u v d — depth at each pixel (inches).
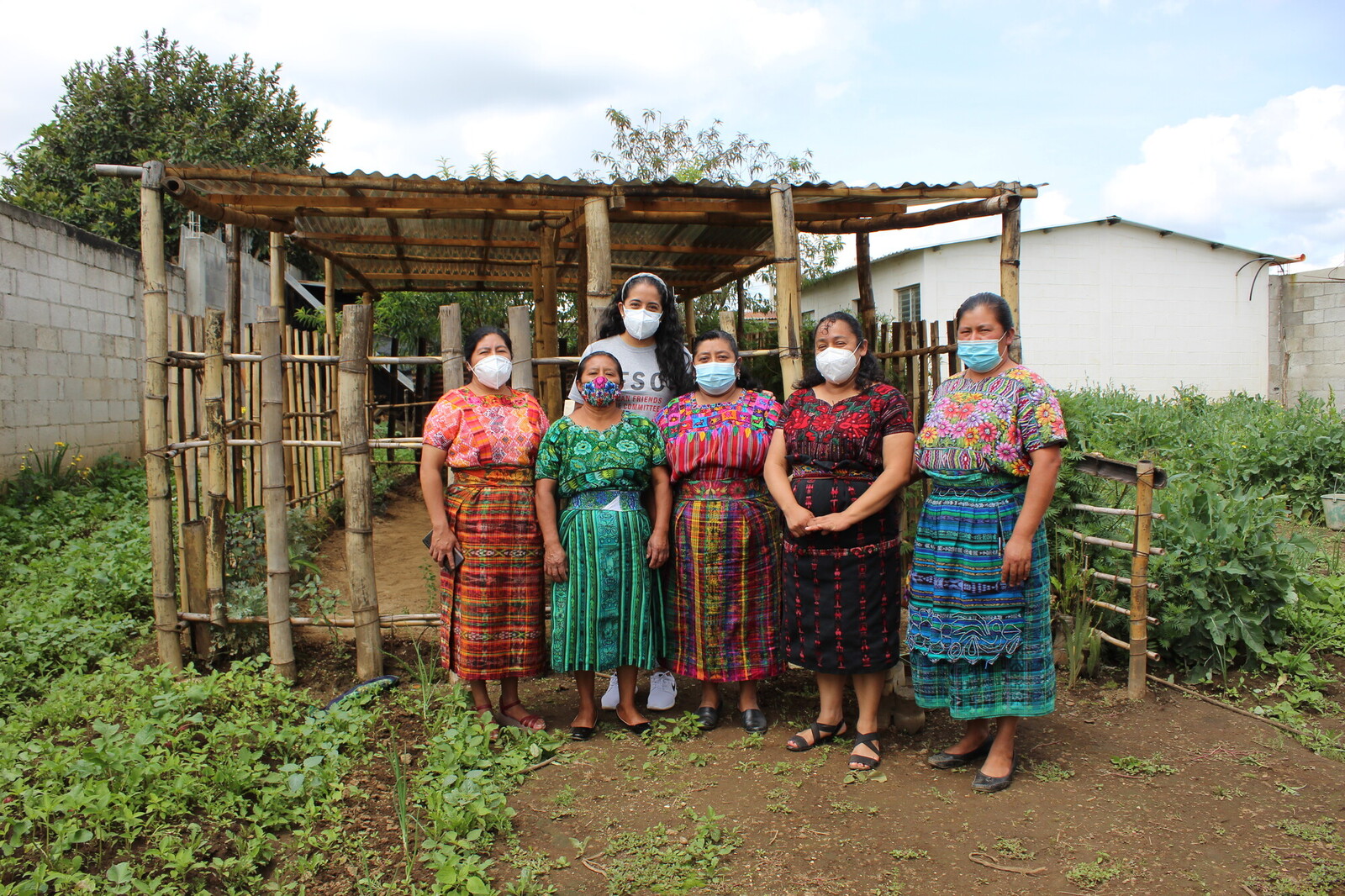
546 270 260.5
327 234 260.7
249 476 227.0
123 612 183.3
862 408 122.0
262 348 150.9
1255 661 159.6
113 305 365.7
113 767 108.2
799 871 97.3
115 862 96.0
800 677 159.8
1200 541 161.2
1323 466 308.7
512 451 131.4
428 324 441.4
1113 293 615.8
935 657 115.6
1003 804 111.5
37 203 657.6
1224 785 115.8
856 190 184.7
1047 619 115.3
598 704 148.9
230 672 144.4
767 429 131.5
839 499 121.6
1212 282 628.1
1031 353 609.6
